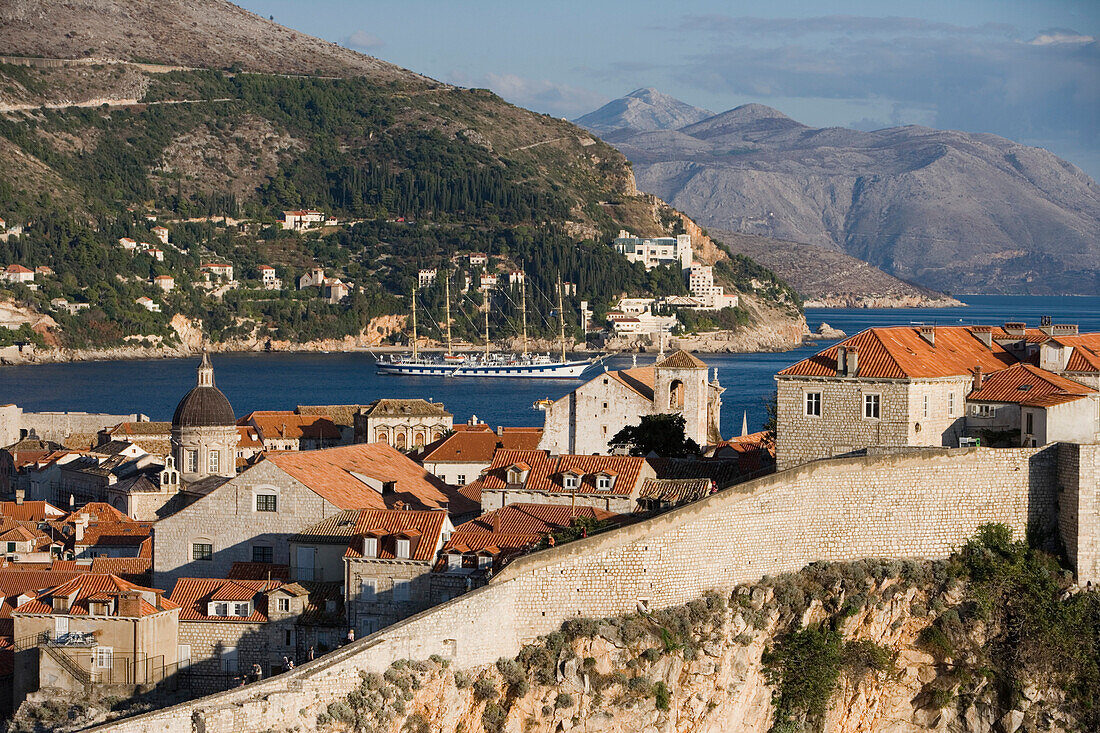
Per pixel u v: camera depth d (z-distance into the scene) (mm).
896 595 122562
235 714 99125
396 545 127188
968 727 121000
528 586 114875
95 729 97125
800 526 123438
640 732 112812
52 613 125688
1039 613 121250
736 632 118438
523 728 111812
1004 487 125375
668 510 126625
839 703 120750
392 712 104875
